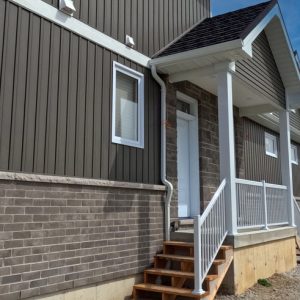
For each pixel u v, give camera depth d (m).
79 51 6.66
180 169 9.47
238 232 8.01
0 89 5.37
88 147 6.63
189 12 10.08
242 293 7.59
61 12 6.38
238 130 11.74
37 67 5.91
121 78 7.70
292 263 10.49
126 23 7.84
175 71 8.49
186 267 7.25
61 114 6.20
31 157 5.67
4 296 5.14
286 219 10.83
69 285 6.01
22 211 5.45
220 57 7.81
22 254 5.39
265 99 10.50
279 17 9.84
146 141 8.00
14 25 5.65
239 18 8.98
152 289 6.79
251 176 12.73
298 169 18.28
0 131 5.32
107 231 6.76
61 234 5.96
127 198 7.27
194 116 9.89
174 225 8.27
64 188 6.09
